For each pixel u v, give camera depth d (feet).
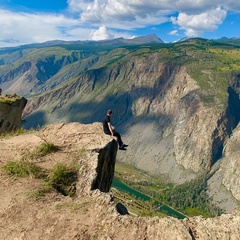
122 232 39.37
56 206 46.21
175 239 37.24
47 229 41.24
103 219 41.86
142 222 40.42
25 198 48.32
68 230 40.52
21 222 43.04
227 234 38.14
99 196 48.08
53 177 55.16
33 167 58.34
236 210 42.73
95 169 57.26
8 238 40.27
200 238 38.14
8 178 55.67
